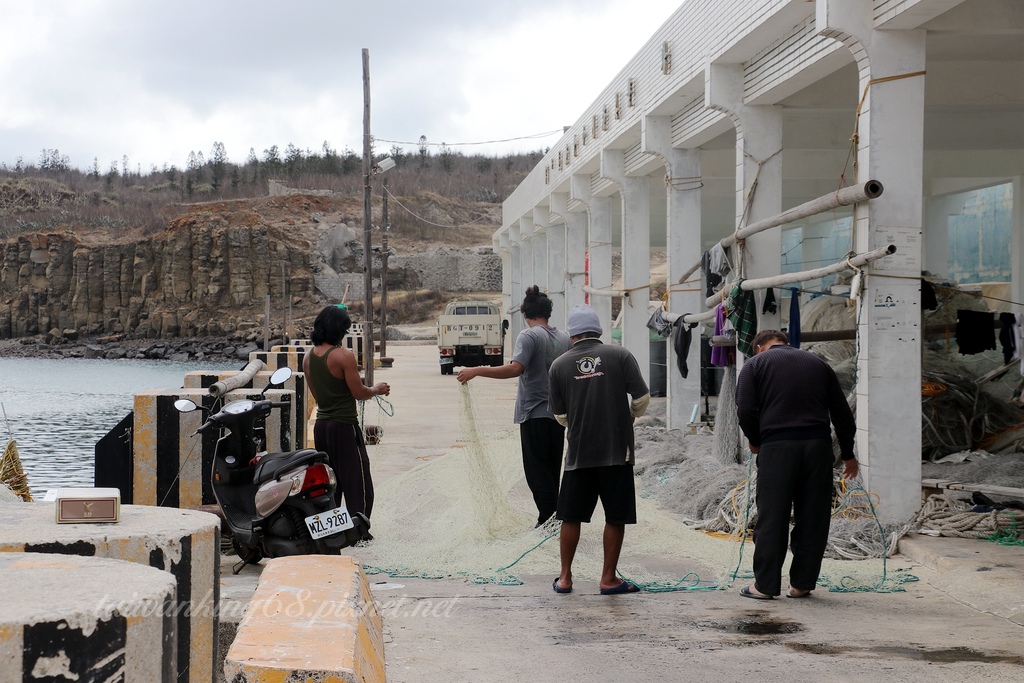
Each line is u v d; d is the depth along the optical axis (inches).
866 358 320.5
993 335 432.8
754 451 249.0
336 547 237.8
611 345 250.8
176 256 3865.7
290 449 318.0
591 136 799.1
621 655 187.9
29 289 4082.2
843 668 179.3
